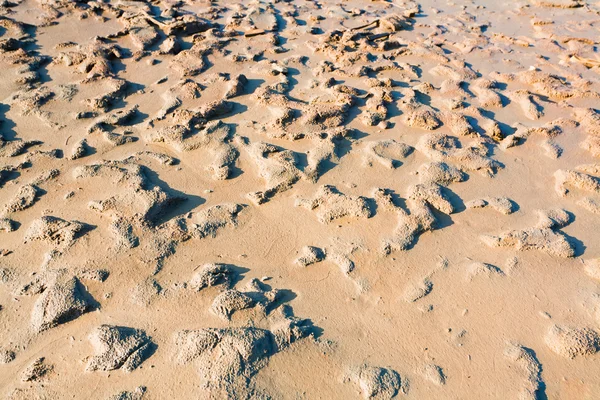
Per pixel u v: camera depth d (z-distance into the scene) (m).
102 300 2.58
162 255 2.83
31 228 2.93
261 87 4.54
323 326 2.49
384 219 3.10
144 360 2.29
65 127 3.93
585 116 4.15
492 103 4.39
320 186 3.37
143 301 2.58
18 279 2.67
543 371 2.32
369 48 5.43
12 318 2.48
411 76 4.88
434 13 6.59
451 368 2.32
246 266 2.83
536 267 2.84
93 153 3.64
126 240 2.87
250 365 2.26
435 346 2.42
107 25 5.80
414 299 2.65
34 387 2.21
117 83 4.46
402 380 2.26
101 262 2.76
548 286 2.73
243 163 3.58
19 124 3.94
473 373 2.30
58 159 3.55
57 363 2.29
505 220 3.17
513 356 2.37
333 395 2.20
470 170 3.57
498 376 2.29
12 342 2.38
